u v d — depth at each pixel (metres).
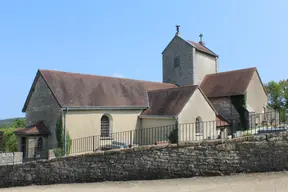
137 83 28.39
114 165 12.27
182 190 8.98
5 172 16.00
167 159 11.12
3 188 14.93
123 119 23.89
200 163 10.55
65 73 23.98
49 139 21.52
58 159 14.02
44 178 14.47
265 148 9.69
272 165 9.55
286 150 9.42
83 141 21.39
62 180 13.80
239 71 31.25
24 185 15.14
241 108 28.03
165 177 11.10
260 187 8.12
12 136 29.69
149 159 11.48
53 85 21.86
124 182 11.58
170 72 34.91
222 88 30.06
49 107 21.75
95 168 12.79
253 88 29.78
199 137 22.89
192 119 22.78
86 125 21.70
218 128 25.80
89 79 24.81
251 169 9.80
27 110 24.02
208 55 35.44
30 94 23.72
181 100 23.08
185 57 33.41
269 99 52.38
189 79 32.94
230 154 10.12
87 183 12.69
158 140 23.02
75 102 21.38
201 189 8.77
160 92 26.23
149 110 24.81
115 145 20.81
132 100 25.11
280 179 8.62
